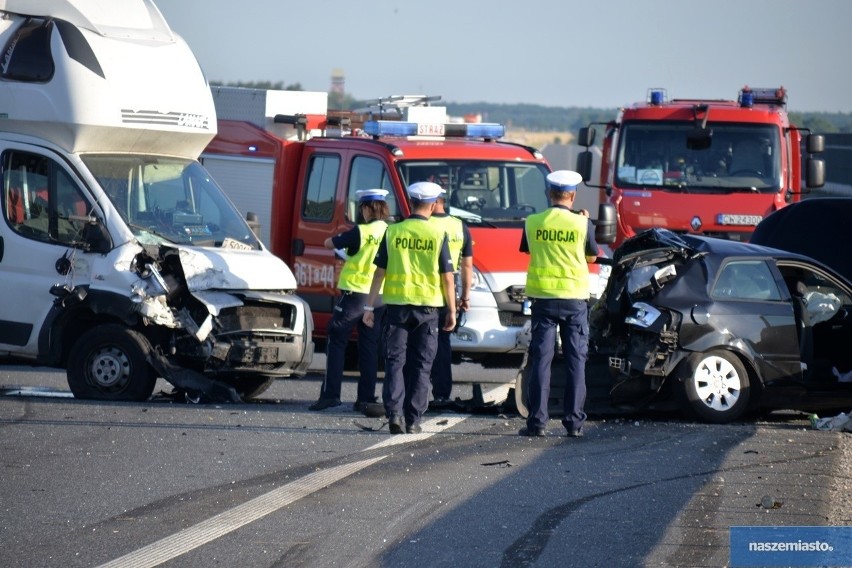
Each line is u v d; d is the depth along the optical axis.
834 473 22.88
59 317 30.50
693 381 28.36
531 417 26.47
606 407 29.41
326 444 25.12
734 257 29.11
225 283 30.34
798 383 28.84
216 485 21.36
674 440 26.09
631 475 22.50
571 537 18.28
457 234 29.11
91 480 21.59
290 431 26.53
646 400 28.81
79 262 30.28
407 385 28.31
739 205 45.12
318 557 17.19
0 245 31.06
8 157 31.17
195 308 30.19
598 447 25.22
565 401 26.53
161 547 17.59
